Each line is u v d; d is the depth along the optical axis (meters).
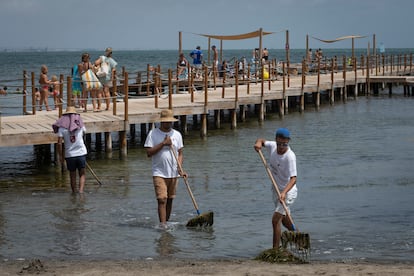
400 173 15.26
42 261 8.54
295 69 41.25
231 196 12.91
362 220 10.86
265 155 18.22
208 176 15.12
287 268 7.83
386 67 47.44
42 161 17.94
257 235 9.91
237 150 19.16
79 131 13.24
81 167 13.37
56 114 19.95
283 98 27.80
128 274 7.61
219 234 9.99
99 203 12.35
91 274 7.64
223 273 7.58
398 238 9.69
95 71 19.89
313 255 8.75
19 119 18.61
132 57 160.75
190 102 23.20
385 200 12.40
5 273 7.80
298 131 23.30
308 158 17.55
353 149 19.03
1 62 123.94
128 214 11.41
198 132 23.61
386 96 38.72
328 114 29.09
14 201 12.62
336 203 12.17
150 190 13.60
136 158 18.11
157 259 8.62
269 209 11.76
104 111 20.14
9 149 20.20
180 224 10.64
